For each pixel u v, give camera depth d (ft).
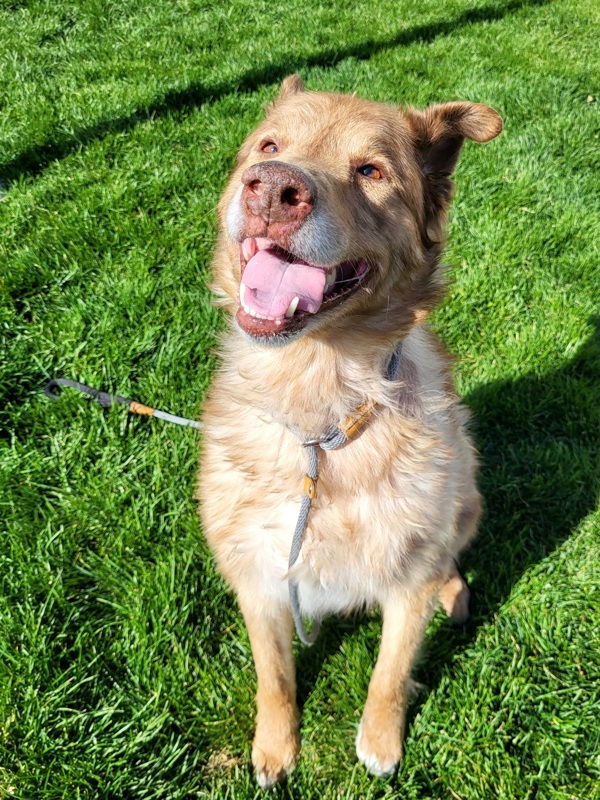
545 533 2.47
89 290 3.16
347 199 1.66
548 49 5.75
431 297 1.87
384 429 1.77
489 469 2.69
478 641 2.18
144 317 3.03
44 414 2.67
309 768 1.94
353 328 1.73
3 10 6.06
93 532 2.36
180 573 2.24
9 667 1.93
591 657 2.12
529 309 3.24
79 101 4.51
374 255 1.69
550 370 2.96
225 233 1.83
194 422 2.58
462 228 3.62
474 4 6.73
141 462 2.56
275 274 1.54
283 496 1.77
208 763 1.95
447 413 1.96
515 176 3.97
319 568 1.82
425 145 1.94
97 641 2.08
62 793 1.75
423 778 1.91
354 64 5.25
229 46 5.56
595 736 1.94
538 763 1.90
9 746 1.82
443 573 1.93
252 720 2.02
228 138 4.11
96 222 3.49
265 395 1.83
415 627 1.90
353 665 2.12
